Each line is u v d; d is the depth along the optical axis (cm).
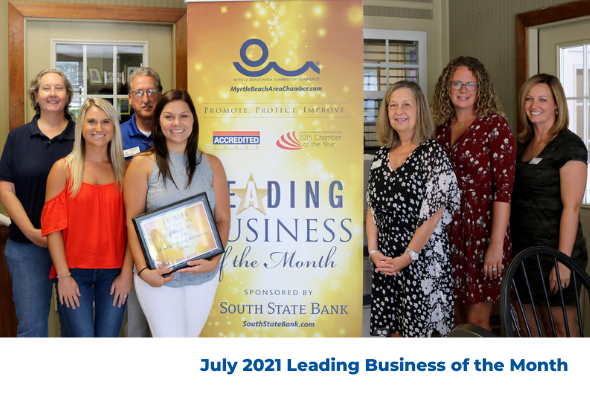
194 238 201
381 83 403
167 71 354
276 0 213
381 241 239
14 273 243
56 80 239
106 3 337
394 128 234
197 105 216
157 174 200
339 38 213
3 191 238
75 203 208
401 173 230
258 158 217
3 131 328
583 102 319
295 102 216
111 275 215
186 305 206
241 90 216
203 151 217
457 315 280
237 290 221
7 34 326
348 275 220
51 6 329
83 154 211
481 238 248
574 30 318
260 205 219
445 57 413
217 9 213
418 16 408
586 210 315
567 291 249
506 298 150
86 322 215
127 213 202
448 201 230
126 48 347
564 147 246
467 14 388
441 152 226
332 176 217
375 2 393
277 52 214
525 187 256
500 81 362
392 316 241
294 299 221
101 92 346
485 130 245
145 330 269
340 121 216
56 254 209
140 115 262
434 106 265
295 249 219
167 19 344
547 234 251
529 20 335
